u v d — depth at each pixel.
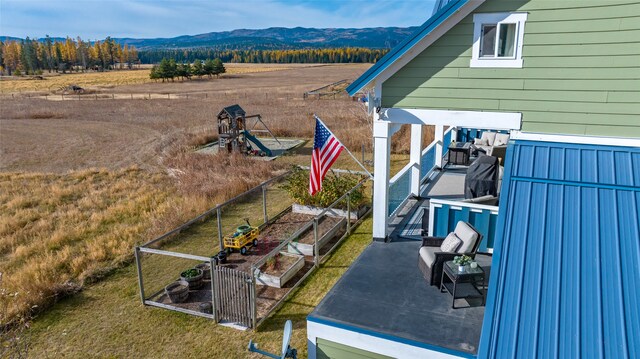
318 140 12.34
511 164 8.03
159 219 16.11
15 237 15.61
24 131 39.78
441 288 8.23
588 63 8.39
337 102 53.62
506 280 6.22
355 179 17.67
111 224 16.70
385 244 10.36
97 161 28.27
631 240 6.41
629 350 5.23
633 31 8.00
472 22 8.98
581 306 5.76
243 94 69.88
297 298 10.87
